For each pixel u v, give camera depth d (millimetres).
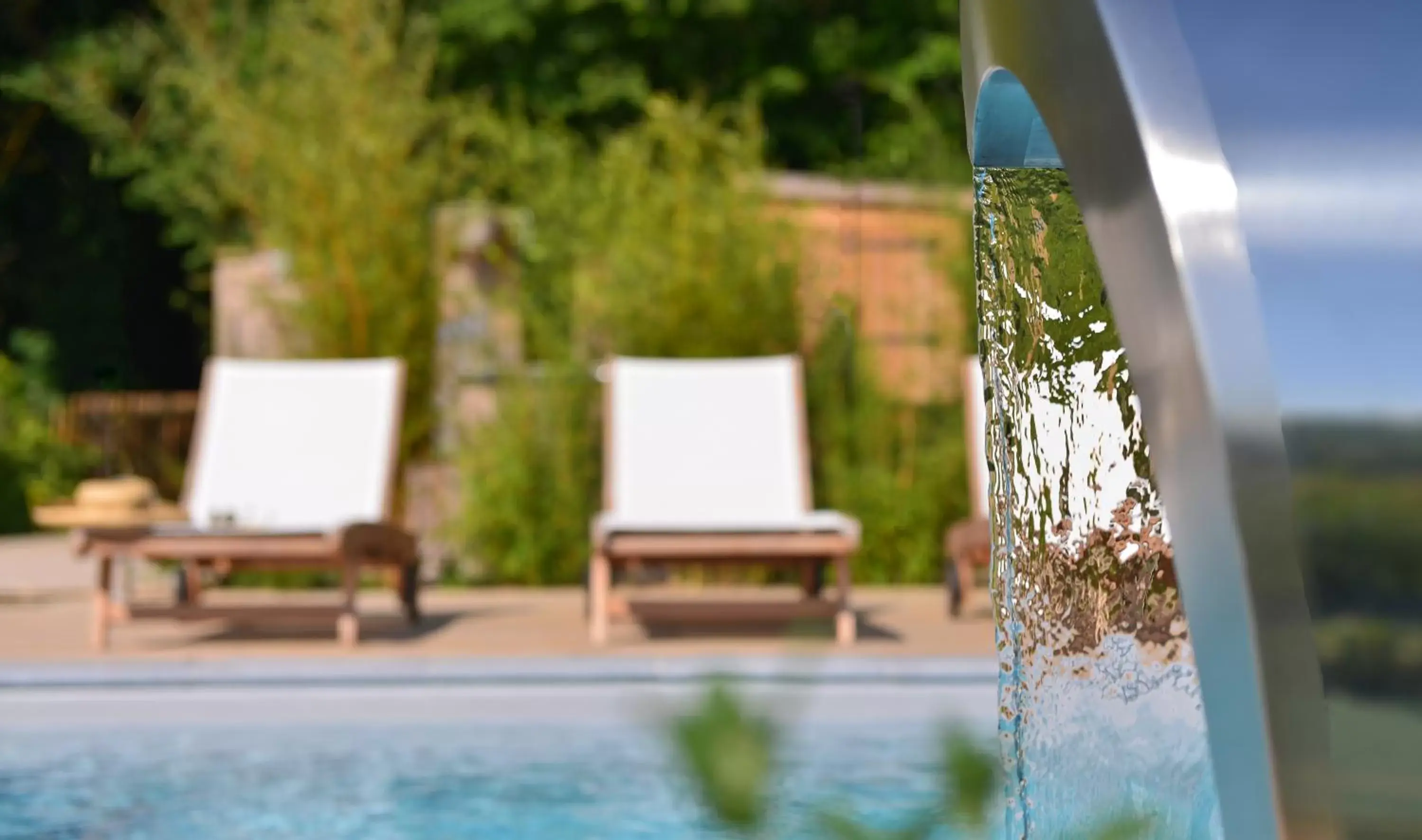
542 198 9188
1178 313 596
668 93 16031
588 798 4238
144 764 4711
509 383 8852
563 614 7629
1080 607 1078
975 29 844
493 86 15820
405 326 9172
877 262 9141
